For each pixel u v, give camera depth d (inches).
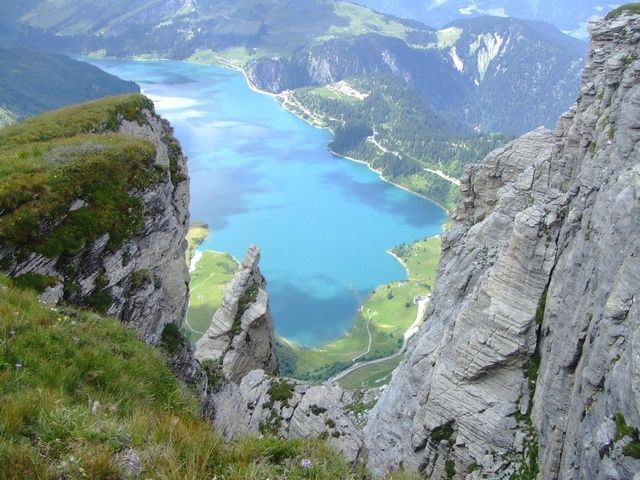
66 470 514.3
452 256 2945.4
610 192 1635.1
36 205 1223.5
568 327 1713.8
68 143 1601.9
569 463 1475.1
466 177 2977.4
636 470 1155.9
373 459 2164.1
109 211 1349.7
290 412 1489.9
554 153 2354.8
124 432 598.2
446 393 2026.3
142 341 1020.5
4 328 746.2
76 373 737.0
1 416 556.7
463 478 1918.1
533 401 1884.8
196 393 1390.3
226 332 2625.5
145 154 1573.6
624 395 1225.4
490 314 1973.4
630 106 1721.2
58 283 1167.0
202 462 585.0
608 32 2218.3
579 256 1736.0
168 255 1549.0
